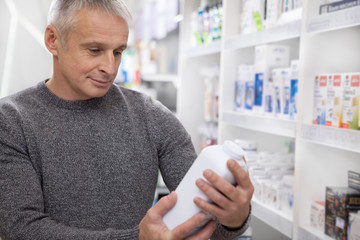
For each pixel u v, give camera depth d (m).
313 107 1.73
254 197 2.21
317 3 1.67
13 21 4.81
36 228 1.03
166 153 1.33
